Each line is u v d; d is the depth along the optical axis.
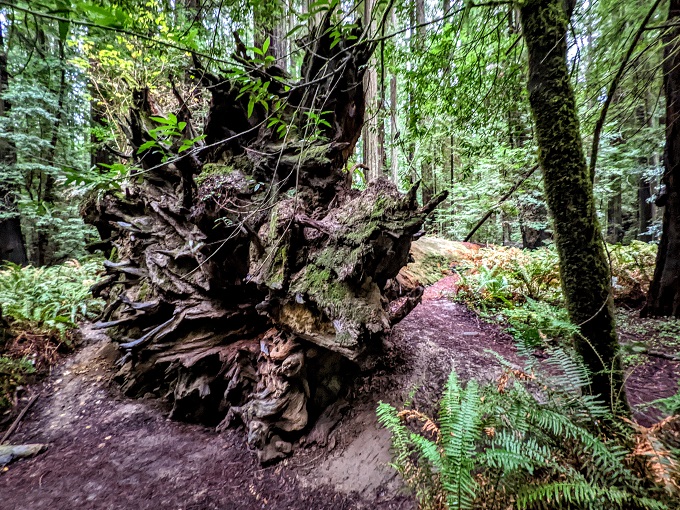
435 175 11.74
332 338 2.86
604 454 1.80
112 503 2.59
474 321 5.18
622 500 1.70
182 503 2.58
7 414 3.87
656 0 1.71
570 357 2.38
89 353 5.05
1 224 9.76
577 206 2.01
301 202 3.42
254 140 4.19
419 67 3.98
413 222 2.54
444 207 12.84
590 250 2.03
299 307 3.10
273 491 2.67
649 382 3.25
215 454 3.15
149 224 4.54
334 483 2.66
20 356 4.61
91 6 1.03
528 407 2.14
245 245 3.52
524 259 6.81
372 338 2.92
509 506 1.82
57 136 8.99
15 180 8.25
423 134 4.76
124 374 4.24
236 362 3.55
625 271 5.79
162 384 4.20
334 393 3.45
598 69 3.07
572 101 1.98
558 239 2.13
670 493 1.57
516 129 4.68
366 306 2.71
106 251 5.76
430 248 8.83
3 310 5.13
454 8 2.27
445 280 7.52
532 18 2.00
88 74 7.89
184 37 1.77
